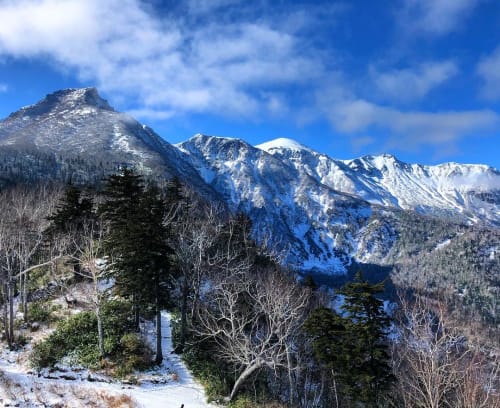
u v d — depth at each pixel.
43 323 38.62
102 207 45.97
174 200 56.50
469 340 18.39
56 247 44.69
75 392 27.94
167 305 36.41
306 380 37.00
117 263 36.41
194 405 29.41
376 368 28.39
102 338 33.78
